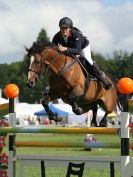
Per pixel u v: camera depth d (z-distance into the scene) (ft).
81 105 40.34
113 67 396.37
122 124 29.68
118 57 400.26
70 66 37.35
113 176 30.71
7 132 32.40
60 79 37.17
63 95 38.09
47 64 36.99
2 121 34.35
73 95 37.19
